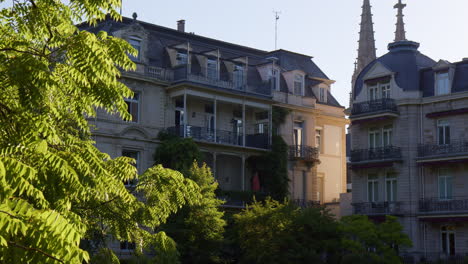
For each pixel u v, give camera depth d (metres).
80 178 10.53
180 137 48.03
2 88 9.92
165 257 16.89
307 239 42.50
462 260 47.25
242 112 53.38
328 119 61.12
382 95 53.88
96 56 9.92
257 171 54.00
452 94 49.97
